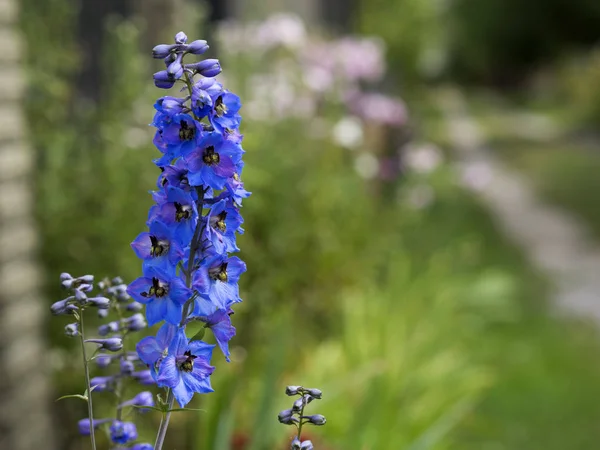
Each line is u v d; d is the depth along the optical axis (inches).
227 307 48.6
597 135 733.3
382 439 102.0
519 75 1360.7
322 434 101.7
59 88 124.0
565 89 1027.9
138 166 120.6
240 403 100.5
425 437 104.4
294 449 50.8
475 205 343.0
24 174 99.6
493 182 430.0
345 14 384.5
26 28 122.3
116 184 119.2
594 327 201.6
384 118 225.9
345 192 158.2
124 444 57.6
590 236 307.6
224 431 76.6
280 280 126.3
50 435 103.0
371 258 163.8
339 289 147.2
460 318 174.6
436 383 126.6
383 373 106.0
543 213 350.3
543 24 1173.1
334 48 198.7
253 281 121.8
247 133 124.3
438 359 138.3
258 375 110.4
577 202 378.6
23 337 97.8
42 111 122.9
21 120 99.5
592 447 138.3
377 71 209.5
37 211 116.1
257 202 119.0
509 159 549.0
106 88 153.1
